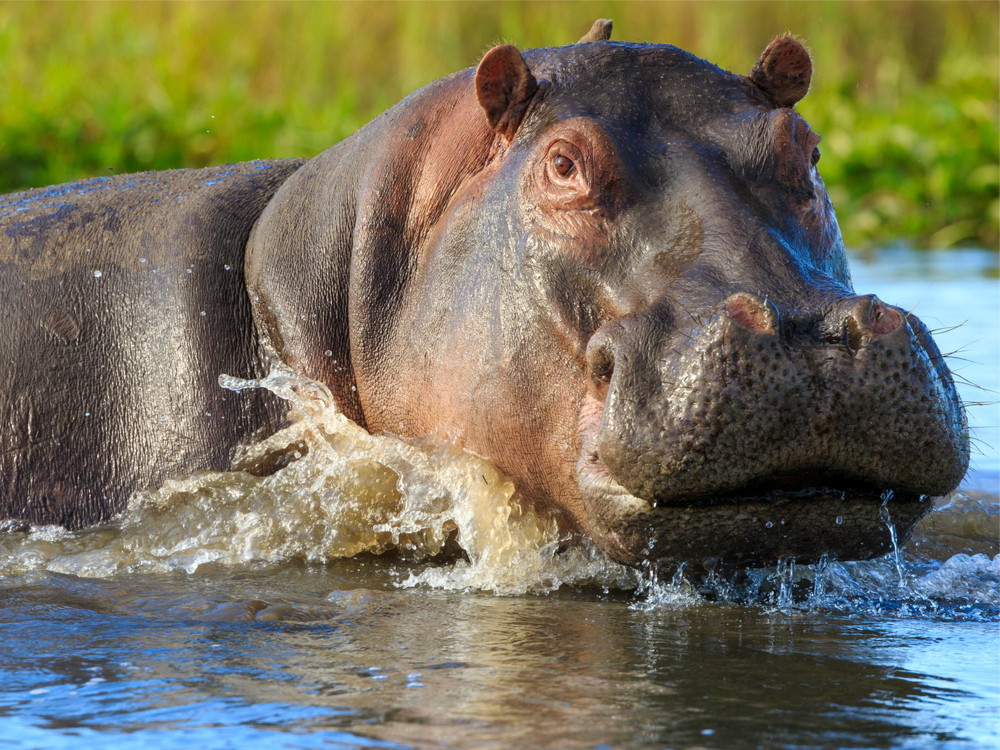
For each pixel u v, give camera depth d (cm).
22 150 5750
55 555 1656
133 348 1858
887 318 1301
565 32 7094
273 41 7175
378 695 1027
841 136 6131
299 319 1823
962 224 5562
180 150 6003
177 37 6981
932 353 1338
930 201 5719
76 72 6431
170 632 1240
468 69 1867
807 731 948
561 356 1520
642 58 1627
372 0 7231
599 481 1416
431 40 7112
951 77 6800
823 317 1319
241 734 933
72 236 1964
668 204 1481
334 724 953
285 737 925
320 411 1797
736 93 1600
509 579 1555
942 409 1310
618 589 1516
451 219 1692
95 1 7156
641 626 1299
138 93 6406
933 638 1261
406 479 1700
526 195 1574
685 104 1571
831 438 1273
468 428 1638
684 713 988
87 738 930
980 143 5853
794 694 1043
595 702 1012
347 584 1520
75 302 1892
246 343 1866
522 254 1559
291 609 1337
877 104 6831
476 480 1642
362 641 1209
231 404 1811
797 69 1656
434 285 1698
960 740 933
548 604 1417
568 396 1523
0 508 1798
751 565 1416
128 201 2025
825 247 1554
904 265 4594
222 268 1892
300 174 1956
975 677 1104
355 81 7119
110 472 1814
